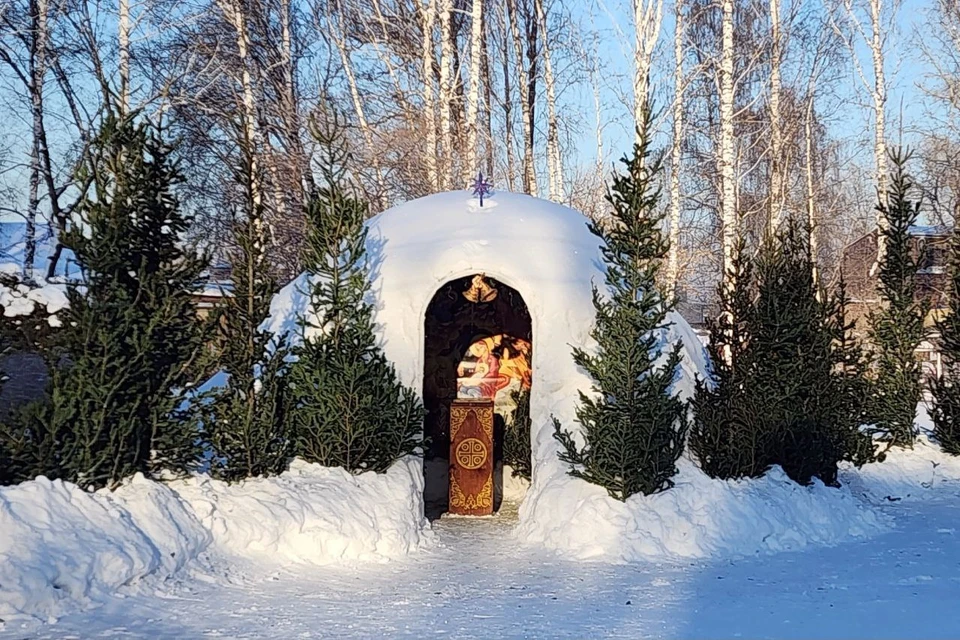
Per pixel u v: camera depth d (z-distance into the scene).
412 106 22.80
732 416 9.95
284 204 20.53
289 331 9.95
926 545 9.22
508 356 12.25
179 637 5.93
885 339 14.25
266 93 23.33
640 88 22.52
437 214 10.73
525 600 7.02
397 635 6.05
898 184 14.52
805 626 6.25
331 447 9.06
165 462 8.06
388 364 9.62
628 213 9.34
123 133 8.05
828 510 9.76
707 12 27.62
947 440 13.83
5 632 5.89
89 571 6.65
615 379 9.12
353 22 24.42
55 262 19.67
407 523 8.87
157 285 8.02
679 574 7.91
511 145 27.61
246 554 7.93
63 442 7.47
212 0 21.89
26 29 20.20
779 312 10.40
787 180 27.77
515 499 11.98
